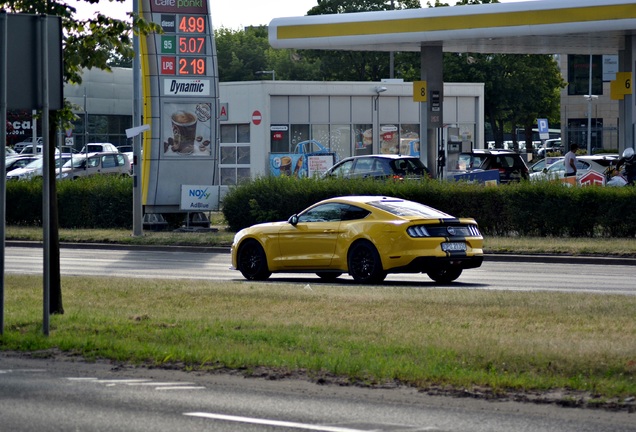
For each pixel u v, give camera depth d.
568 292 34.09
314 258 41.41
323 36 85.38
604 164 84.19
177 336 25.50
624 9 74.44
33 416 17.80
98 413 18.03
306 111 108.12
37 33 25.41
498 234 64.81
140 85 68.44
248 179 73.50
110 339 25.19
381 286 38.16
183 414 17.91
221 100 108.06
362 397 19.27
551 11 76.88
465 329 25.89
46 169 25.67
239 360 22.39
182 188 71.31
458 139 90.88
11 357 23.91
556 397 18.81
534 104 156.75
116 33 30.25
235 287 36.09
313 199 68.75
